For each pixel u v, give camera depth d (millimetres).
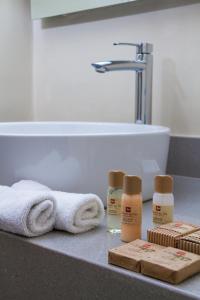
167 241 579
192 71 1109
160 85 1177
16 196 682
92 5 1272
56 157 783
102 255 578
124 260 529
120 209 678
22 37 1484
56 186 795
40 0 1410
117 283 527
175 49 1138
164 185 664
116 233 676
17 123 1166
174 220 722
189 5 1104
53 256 602
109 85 1295
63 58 1421
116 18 1266
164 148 919
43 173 795
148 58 1094
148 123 1111
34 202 649
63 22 1408
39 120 1497
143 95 1105
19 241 652
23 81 1492
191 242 554
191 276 504
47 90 1482
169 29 1146
